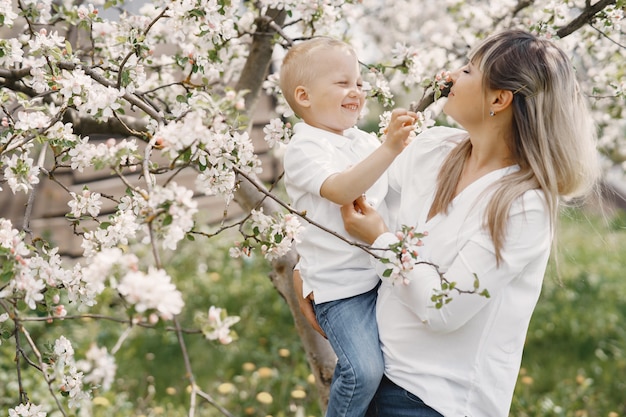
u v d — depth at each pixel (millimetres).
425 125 2055
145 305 1216
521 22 2951
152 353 3969
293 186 1946
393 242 1715
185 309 4590
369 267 1877
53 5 2316
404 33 4844
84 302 1678
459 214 1706
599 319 4598
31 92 2268
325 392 2604
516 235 1621
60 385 1634
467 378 1675
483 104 1733
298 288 2064
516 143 1727
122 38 1903
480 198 1680
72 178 4070
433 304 1616
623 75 2707
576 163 1724
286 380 3650
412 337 1721
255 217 1759
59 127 1729
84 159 1656
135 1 3199
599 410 3537
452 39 3361
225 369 3879
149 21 2264
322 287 1874
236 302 4699
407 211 1841
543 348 4242
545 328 4457
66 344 1736
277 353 4074
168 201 1315
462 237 1671
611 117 3139
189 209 1317
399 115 1704
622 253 6211
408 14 4781
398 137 1698
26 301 1506
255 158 1720
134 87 1970
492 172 1725
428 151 1893
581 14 2320
